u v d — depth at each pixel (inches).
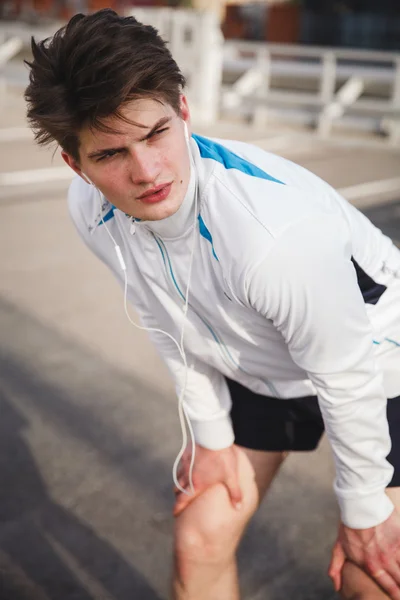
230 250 48.6
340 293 47.8
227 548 64.8
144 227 53.1
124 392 127.0
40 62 43.8
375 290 56.5
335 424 52.5
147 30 43.9
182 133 47.1
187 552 63.8
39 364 135.9
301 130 418.3
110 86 42.1
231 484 64.7
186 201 49.7
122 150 45.1
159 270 55.5
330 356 49.7
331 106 414.9
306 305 47.6
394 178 296.5
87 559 90.1
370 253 56.4
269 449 66.5
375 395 51.7
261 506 98.7
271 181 49.9
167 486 103.8
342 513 56.4
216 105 448.1
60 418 119.2
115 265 61.1
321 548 91.4
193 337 58.9
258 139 384.8
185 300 55.8
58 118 44.1
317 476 105.3
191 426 66.3
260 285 47.8
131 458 109.7
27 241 208.8
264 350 57.4
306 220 47.4
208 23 429.4
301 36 776.3
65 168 302.2
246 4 800.3
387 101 427.5
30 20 719.1
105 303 164.9
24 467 107.0
